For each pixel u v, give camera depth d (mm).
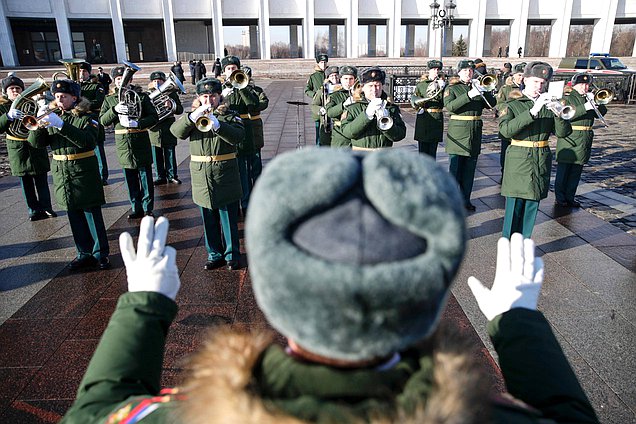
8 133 6246
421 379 732
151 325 1129
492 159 10211
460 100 6645
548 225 6195
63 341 3768
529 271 1245
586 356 3467
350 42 43969
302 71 40906
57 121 4539
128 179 6570
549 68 4980
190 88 28906
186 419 784
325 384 717
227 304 4324
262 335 870
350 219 675
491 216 6578
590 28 54062
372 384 718
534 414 888
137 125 6145
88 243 5098
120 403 943
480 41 43781
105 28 46250
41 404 3072
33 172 6410
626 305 4176
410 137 12250
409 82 18703
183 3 42281
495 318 1210
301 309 677
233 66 6848
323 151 747
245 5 43031
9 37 39281
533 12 43719
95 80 9070
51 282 4793
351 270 647
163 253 1265
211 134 4688
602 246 5484
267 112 18578
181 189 8125
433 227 667
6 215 6938
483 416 732
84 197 4793
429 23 45312
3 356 3578
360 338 683
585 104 6414
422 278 656
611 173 8969
